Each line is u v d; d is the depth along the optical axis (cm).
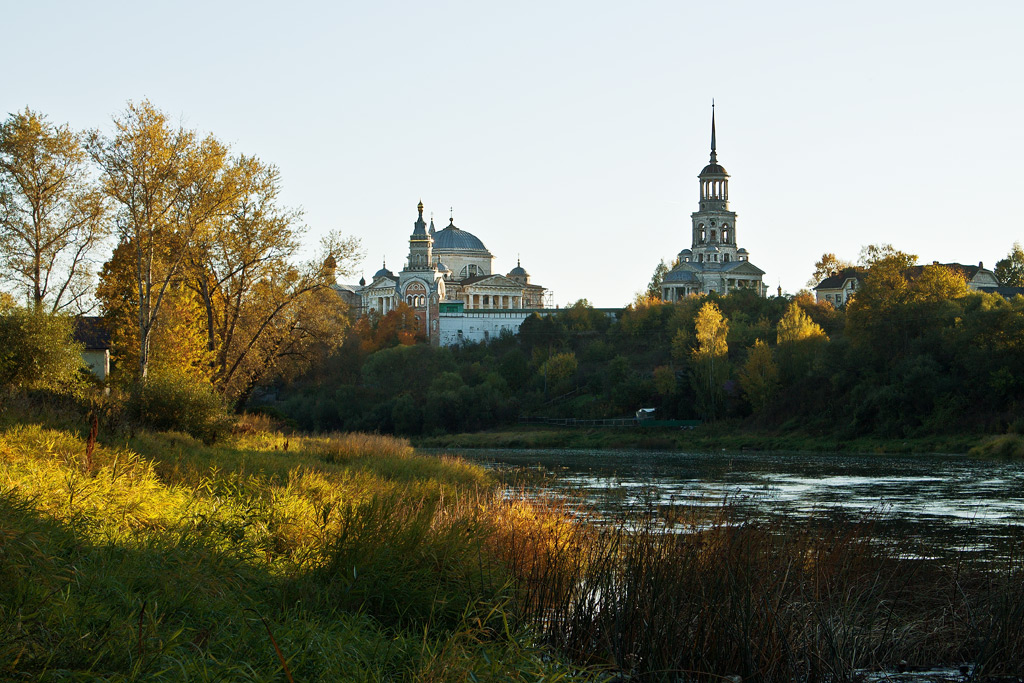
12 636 857
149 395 3431
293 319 5216
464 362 14838
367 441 4328
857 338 8625
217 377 4888
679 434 9481
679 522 1736
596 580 1329
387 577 1280
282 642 1020
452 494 2288
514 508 1831
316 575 1315
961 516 2736
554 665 1134
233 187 4534
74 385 3478
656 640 1220
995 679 1257
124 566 1145
